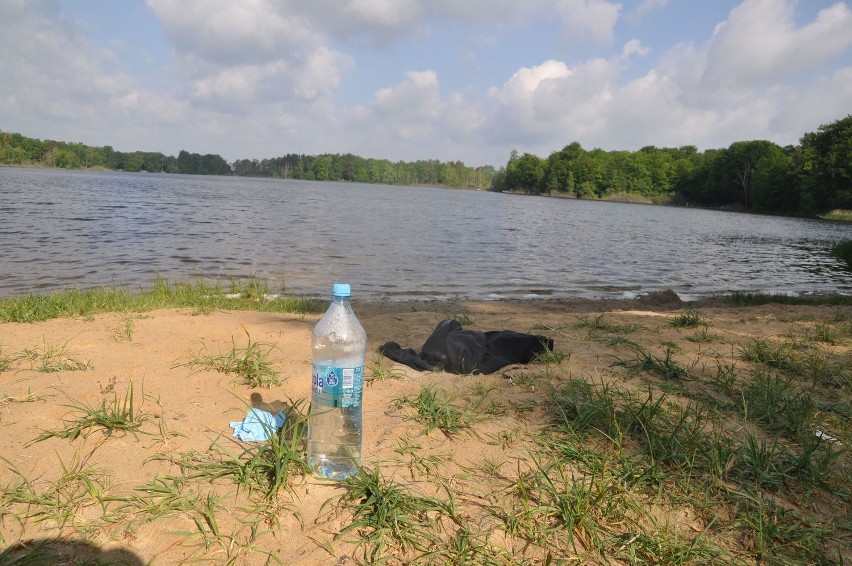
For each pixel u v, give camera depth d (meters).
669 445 2.95
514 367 4.32
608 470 2.70
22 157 147.62
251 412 3.02
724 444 3.02
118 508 2.21
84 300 6.66
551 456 2.86
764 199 80.62
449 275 14.03
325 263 14.60
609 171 120.44
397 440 2.97
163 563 1.94
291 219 28.53
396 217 35.00
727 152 92.44
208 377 3.80
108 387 3.37
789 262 21.50
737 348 5.41
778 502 2.57
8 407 3.06
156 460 2.60
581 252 21.00
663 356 4.93
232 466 2.53
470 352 4.30
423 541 2.15
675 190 112.81
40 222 20.23
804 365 4.80
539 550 2.15
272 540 2.11
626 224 40.53
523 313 8.35
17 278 10.59
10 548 1.94
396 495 2.34
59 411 3.03
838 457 3.05
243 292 9.37
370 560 2.03
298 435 2.82
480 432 3.12
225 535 2.11
